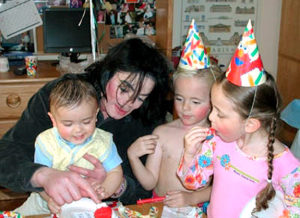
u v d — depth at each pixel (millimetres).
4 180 1159
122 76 1271
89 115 1195
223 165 1143
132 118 1509
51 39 2553
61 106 1165
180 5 3037
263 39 3279
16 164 1178
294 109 1930
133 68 1251
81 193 1068
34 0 2629
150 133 1555
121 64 1257
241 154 1114
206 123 1386
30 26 2641
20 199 2547
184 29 3088
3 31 2611
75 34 2580
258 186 1087
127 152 1485
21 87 2273
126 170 1539
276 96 1063
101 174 1274
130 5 2727
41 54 2730
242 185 1102
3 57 2436
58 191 1042
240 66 1018
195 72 1299
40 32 2705
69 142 1269
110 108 1364
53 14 2541
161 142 1481
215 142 1184
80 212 1020
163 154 1481
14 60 2576
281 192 1051
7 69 2400
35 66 2326
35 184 1110
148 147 1406
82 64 2457
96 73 1350
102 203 1051
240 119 1025
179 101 1361
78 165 1299
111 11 2703
